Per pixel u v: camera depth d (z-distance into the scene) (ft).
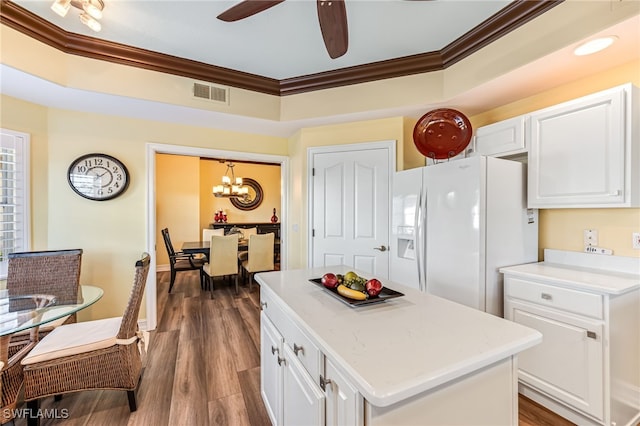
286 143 12.14
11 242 7.86
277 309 4.77
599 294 4.91
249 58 7.92
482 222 6.24
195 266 14.70
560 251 6.91
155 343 8.67
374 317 3.75
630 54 5.57
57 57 6.84
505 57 6.39
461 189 6.66
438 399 2.65
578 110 5.79
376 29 6.64
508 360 3.13
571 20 5.24
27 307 6.02
